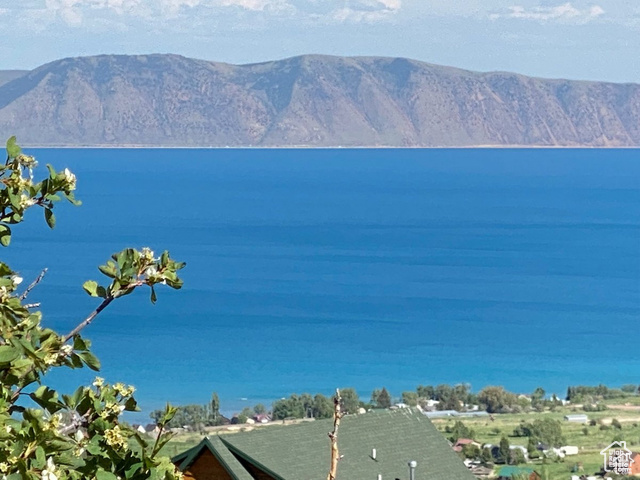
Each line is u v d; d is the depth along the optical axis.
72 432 10.67
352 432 35.31
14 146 11.11
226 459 32.38
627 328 156.25
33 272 197.38
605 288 199.12
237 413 97.69
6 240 10.98
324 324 158.62
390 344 142.88
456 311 172.62
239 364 125.31
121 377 116.50
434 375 123.81
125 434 10.85
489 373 125.25
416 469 34.91
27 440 9.64
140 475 10.81
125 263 11.34
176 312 163.50
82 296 169.12
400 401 97.81
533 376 123.62
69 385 92.44
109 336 140.75
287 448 33.41
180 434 76.81
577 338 148.25
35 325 10.56
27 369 10.30
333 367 126.44
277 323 157.88
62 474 9.88
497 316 167.75
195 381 115.50
